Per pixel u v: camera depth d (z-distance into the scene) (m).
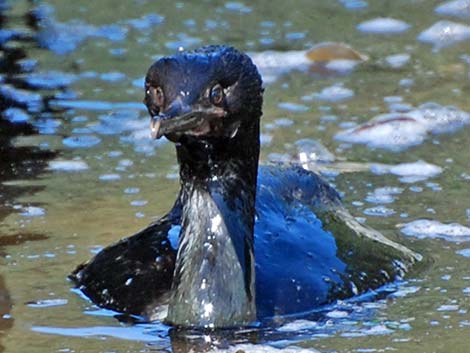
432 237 10.61
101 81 14.45
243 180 9.04
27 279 9.85
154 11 16.75
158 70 8.58
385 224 10.85
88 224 10.84
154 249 9.75
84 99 13.95
